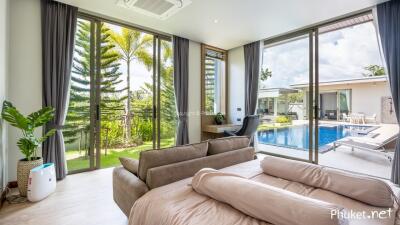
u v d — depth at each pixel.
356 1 2.75
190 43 4.48
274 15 3.20
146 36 4.07
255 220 1.01
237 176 1.35
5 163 2.43
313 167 1.62
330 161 3.89
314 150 3.77
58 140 2.87
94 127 3.36
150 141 4.16
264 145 4.96
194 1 2.78
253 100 4.59
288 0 2.73
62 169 2.90
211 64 5.11
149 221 1.21
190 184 1.47
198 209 1.14
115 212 2.04
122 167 1.94
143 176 1.55
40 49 2.82
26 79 2.72
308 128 3.91
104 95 3.79
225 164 2.02
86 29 3.29
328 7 2.92
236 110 5.07
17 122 2.25
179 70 4.27
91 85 3.33
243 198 1.06
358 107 5.56
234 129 4.69
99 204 2.20
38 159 2.46
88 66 3.32
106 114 3.91
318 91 3.72
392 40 2.72
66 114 2.99
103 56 3.64
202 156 1.90
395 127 4.57
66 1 2.84
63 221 1.87
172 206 1.18
